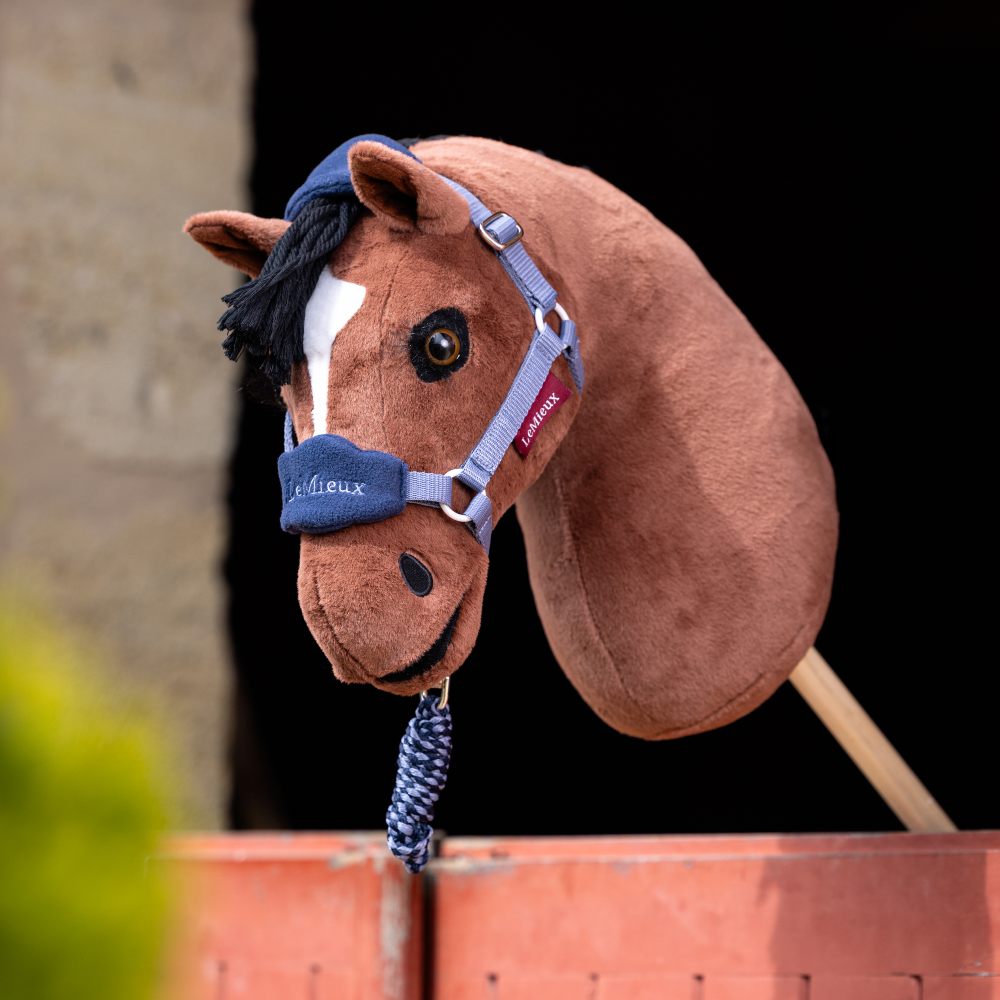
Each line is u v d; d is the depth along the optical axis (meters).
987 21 7.25
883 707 7.61
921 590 7.72
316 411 1.62
